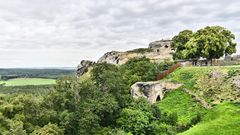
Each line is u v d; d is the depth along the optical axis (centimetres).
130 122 6906
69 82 7169
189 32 11581
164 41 14450
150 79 9419
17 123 5838
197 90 8094
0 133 5750
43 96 7312
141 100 7675
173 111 7638
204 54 9781
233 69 8312
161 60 12538
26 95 7025
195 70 8844
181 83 8500
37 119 6525
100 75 7744
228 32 10344
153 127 6881
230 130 6028
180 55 11369
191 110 7488
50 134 5872
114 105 6994
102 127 6938
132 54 14312
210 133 6022
